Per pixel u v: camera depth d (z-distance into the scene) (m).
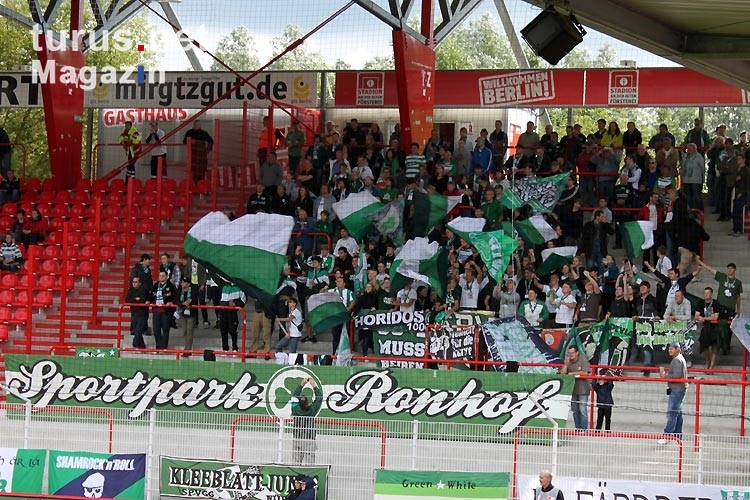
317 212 40.81
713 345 32.56
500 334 31.61
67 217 43.97
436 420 28.14
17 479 24.73
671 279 33.31
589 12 24.28
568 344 31.09
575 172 40.03
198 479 24.36
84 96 51.22
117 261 41.75
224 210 40.88
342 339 30.52
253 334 35.94
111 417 26.38
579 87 47.38
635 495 22.70
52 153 45.47
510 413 27.88
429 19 43.97
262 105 49.78
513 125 52.84
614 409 31.17
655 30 26.75
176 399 29.16
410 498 23.30
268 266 34.94
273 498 24.02
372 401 28.45
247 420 28.30
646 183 40.28
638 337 31.34
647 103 46.78
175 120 51.62
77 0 46.19
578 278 34.34
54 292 40.44
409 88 42.25
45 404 29.58
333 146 44.12
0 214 44.91
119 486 24.58
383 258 37.12
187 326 36.00
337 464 25.02
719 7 24.23
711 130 87.00
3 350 37.69
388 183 41.00
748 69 29.44
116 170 46.00
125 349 30.86
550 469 24.42
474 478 23.23
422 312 33.53
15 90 50.50
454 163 42.78
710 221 41.44
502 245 34.03
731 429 30.02
